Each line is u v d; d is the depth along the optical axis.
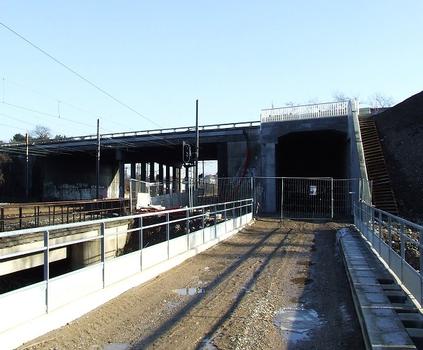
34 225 23.58
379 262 12.62
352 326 8.02
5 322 7.03
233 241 20.00
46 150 69.12
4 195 78.12
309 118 40.12
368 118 42.31
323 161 50.72
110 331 7.77
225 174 51.31
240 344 7.07
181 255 14.79
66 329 7.84
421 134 35.09
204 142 51.16
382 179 32.50
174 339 7.34
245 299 9.94
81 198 78.88
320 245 18.67
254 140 47.69
